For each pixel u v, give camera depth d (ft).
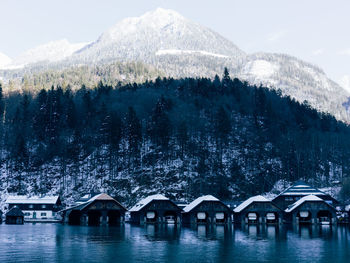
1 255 198.90
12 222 479.82
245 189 641.81
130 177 649.20
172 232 338.54
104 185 636.07
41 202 578.66
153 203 476.13
